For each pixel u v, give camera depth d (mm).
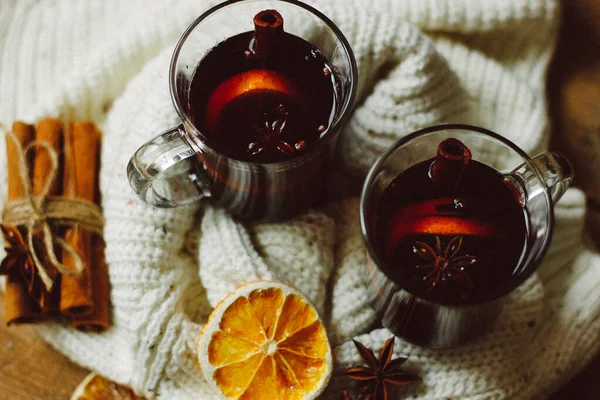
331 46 441
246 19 447
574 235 501
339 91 437
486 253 415
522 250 417
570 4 548
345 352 457
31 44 537
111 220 467
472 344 461
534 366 480
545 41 532
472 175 427
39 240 474
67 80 509
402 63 476
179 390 464
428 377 458
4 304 495
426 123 477
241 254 458
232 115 428
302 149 414
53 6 542
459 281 410
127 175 440
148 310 455
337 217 486
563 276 500
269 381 441
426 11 506
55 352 490
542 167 416
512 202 424
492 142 425
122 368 477
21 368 487
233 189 442
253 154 422
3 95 530
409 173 429
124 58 507
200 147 426
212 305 467
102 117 521
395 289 409
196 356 458
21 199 478
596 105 536
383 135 478
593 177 526
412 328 436
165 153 427
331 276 477
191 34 432
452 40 523
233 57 442
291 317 445
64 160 487
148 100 477
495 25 515
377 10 503
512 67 534
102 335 487
